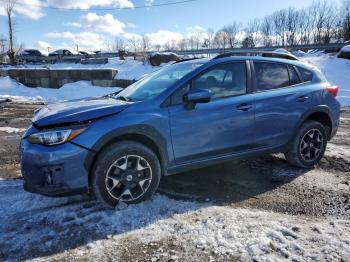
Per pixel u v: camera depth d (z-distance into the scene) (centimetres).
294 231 335
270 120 468
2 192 433
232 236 326
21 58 3173
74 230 341
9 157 589
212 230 338
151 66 1839
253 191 439
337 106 543
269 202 407
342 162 551
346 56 1992
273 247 307
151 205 390
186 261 291
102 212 374
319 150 526
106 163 366
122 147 371
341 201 408
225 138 434
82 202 399
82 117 361
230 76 445
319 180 476
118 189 380
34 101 1360
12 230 342
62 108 393
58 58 3111
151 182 393
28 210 383
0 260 295
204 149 421
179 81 411
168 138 395
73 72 1639
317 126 516
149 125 381
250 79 459
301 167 520
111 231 339
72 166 351
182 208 386
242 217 365
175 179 474
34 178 355
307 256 294
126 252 305
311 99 506
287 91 486
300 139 504
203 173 498
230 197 421
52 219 362
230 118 431
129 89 479
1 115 1007
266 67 479
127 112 379
